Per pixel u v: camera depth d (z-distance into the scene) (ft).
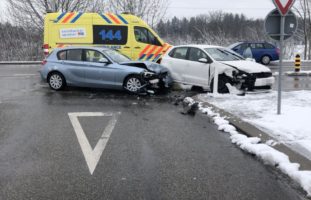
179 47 41.34
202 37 144.36
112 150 19.22
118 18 49.67
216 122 25.03
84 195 13.83
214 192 14.12
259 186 14.67
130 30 49.62
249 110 28.04
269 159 17.30
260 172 16.20
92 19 49.47
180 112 28.91
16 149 19.30
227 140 21.18
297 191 14.20
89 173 15.99
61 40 49.80
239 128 23.04
